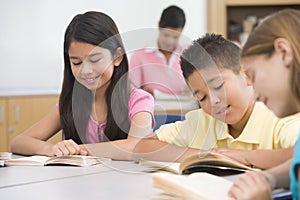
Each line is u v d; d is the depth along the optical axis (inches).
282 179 36.3
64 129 58.8
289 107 36.1
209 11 144.2
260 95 37.7
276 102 36.4
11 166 50.3
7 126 114.3
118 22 140.5
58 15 133.3
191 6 145.9
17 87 128.6
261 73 36.7
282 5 144.3
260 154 45.6
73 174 44.9
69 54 53.2
